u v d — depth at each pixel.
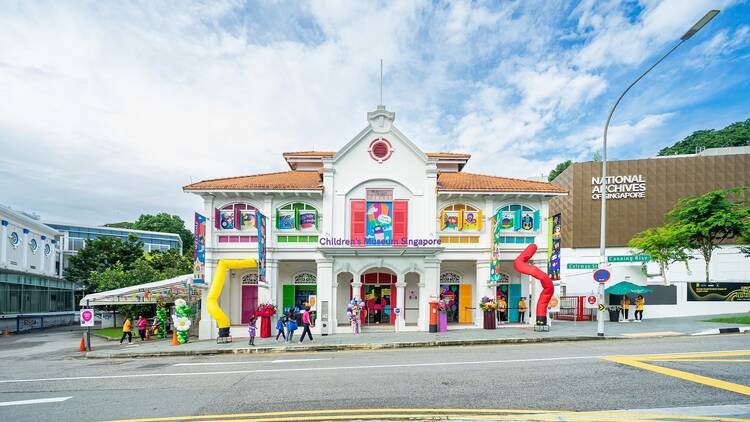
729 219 23.36
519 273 24.11
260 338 20.48
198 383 11.04
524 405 8.27
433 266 22.28
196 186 21.89
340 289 24.36
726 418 7.26
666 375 10.23
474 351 15.20
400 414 7.87
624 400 8.44
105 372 13.47
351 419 7.68
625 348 14.34
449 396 8.98
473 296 24.25
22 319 40.09
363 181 22.77
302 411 8.20
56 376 12.98
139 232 69.06
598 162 44.31
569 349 14.65
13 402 9.62
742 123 65.69
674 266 38.81
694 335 17.58
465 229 23.03
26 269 43.69
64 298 54.62
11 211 39.72
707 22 14.57
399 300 22.05
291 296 23.97
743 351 13.05
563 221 45.41
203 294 21.86
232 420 7.79
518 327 22.22
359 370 11.96
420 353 15.21
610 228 43.34
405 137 22.86
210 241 22.11
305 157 26.55
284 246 22.45
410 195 22.91
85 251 44.16
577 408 8.02
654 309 26.02
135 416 8.23
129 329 23.06
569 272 40.59
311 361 14.04
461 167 27.98
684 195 42.50
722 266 38.75
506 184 23.75
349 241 21.97
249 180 23.53
